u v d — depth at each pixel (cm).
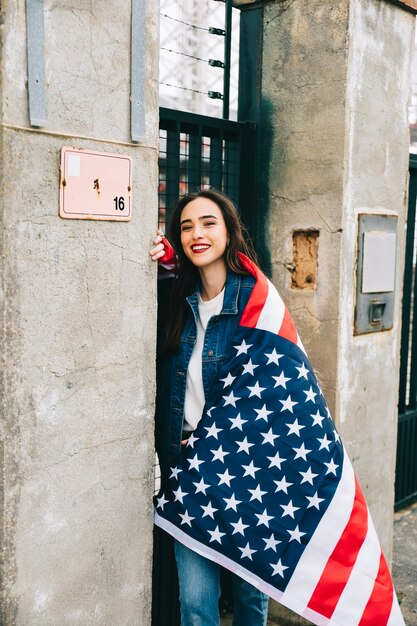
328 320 289
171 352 231
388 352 324
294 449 221
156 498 231
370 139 293
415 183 412
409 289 421
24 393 179
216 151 293
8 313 173
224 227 226
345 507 224
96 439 199
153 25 201
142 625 221
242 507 220
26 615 186
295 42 289
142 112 201
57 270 183
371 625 223
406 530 406
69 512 194
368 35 285
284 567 220
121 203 198
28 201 174
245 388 222
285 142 295
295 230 296
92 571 203
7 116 168
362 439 312
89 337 194
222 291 230
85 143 186
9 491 178
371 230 300
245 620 242
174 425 229
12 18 166
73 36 180
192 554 224
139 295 207
